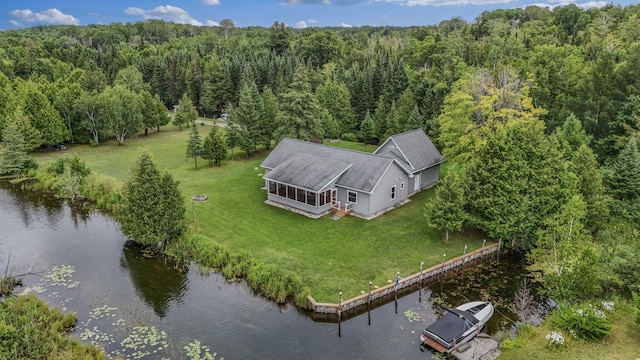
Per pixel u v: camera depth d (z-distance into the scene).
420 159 39.94
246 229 31.86
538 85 52.72
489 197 28.55
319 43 111.44
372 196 33.72
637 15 90.75
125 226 29.69
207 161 51.91
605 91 43.22
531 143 29.14
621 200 31.88
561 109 46.22
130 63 115.56
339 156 37.72
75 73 85.25
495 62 69.94
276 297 24.00
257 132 52.94
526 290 23.52
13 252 29.86
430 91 58.41
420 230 31.70
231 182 43.25
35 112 55.59
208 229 31.89
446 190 29.12
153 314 22.83
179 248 29.33
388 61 79.12
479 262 28.47
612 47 64.50
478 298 24.41
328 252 28.31
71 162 43.47
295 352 19.89
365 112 68.25
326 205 34.88
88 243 31.52
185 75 96.44
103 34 170.75
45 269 27.47
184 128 76.25
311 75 84.38
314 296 23.48
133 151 57.88
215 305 23.70
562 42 88.50
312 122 53.97
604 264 23.08
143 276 26.88
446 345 19.39
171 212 29.59
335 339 20.89
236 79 89.88
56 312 22.12
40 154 55.44
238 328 21.69
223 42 152.62
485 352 19.25
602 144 38.97
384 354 19.75
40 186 44.06
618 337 19.25
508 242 29.95
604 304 21.06
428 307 23.55
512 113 35.59
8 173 47.50
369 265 26.72
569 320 19.81
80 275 26.89
